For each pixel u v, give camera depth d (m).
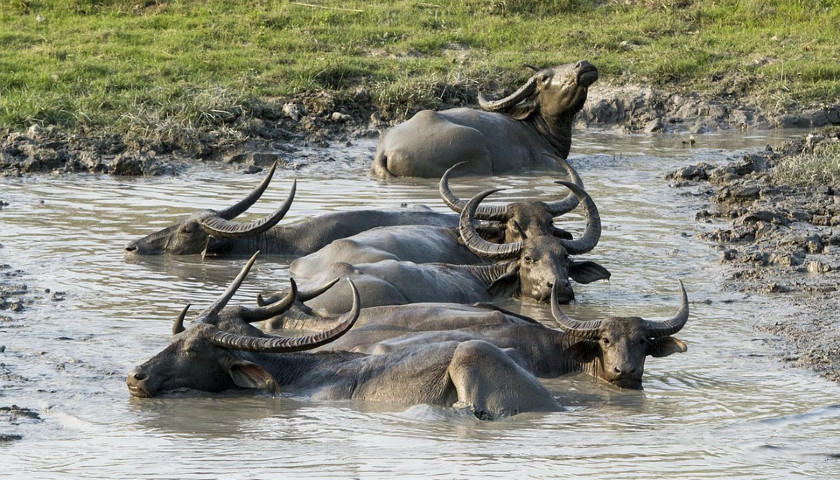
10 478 12.90
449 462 13.48
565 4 60.62
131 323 20.09
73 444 14.18
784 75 50.84
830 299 22.47
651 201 32.66
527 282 22.95
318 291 19.27
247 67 48.56
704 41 55.88
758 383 17.38
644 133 46.41
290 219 29.03
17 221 28.47
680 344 17.66
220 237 25.98
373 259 23.08
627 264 25.48
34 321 19.98
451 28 56.72
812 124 47.41
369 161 39.16
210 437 14.55
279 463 13.44
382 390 16.42
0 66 46.34
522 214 24.48
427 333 17.97
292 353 17.70
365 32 54.88
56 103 41.16
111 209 30.17
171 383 16.59
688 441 14.50
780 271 24.77
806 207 31.19
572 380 17.95
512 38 55.72
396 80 48.19
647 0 61.88
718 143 43.53
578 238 26.11
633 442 14.41
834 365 18.23
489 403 15.60
